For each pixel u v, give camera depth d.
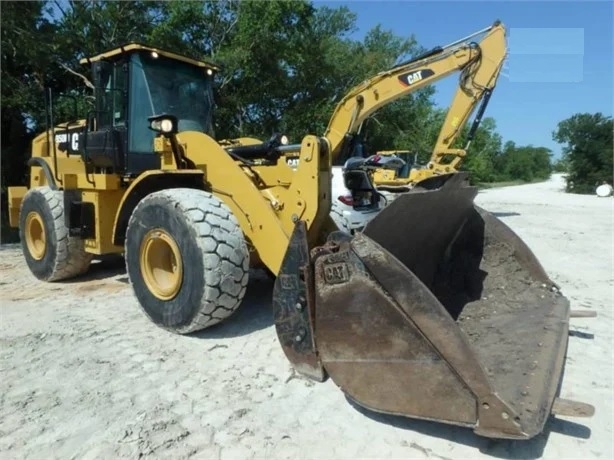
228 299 3.20
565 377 2.86
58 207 4.87
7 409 2.48
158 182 3.79
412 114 26.31
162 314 3.43
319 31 24.28
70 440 2.21
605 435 2.25
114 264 5.92
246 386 2.70
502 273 3.49
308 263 2.42
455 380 1.98
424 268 3.10
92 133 4.51
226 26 18.33
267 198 3.47
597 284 5.27
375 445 2.16
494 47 8.43
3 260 6.48
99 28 15.17
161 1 17.17
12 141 13.62
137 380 2.78
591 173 29.61
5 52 12.51
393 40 27.34
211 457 2.09
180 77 4.61
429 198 2.75
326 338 2.34
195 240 3.14
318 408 2.46
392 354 2.13
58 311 4.06
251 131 19.59
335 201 6.39
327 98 21.59
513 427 1.84
